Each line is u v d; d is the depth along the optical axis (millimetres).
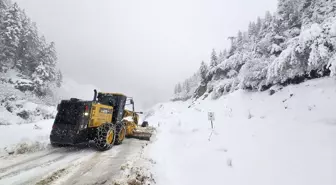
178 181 4656
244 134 8078
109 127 7465
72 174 4676
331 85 12016
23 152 6355
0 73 38125
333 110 8523
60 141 6672
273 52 19188
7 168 4875
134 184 4148
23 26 45719
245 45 32094
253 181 4188
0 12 41406
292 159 4684
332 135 5520
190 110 30266
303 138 5898
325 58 9047
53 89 49594
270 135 7031
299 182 3732
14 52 42312
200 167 5484
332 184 3400
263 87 19797
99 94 9734
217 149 6762
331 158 4223
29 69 45438
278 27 20344
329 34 8625
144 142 9234
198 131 10969
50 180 4258
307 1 18609
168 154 6973
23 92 37562
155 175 4867
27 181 4152
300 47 10953
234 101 20859
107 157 6320
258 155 5422
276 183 3891
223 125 11578
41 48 47125
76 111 6887
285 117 9961
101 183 4195
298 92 13844
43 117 28969
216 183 4414
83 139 7113
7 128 9672
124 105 10039
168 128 14461
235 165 5141
